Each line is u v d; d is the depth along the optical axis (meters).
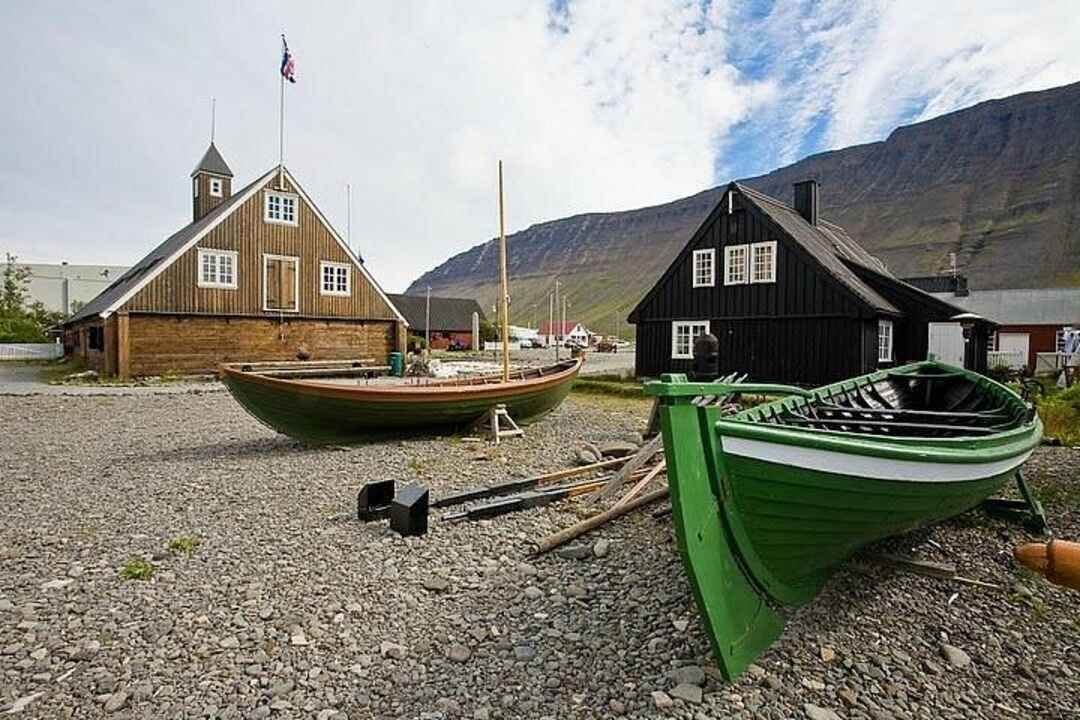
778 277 18.27
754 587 3.69
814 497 3.54
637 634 3.87
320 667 3.56
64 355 40.09
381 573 4.86
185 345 22.38
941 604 4.41
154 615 4.15
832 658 3.67
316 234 25.23
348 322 26.20
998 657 3.81
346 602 4.37
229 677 3.45
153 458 9.21
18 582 4.66
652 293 21.41
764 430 3.42
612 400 17.83
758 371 18.72
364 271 26.53
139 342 21.53
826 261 18.17
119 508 6.56
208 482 7.68
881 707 3.26
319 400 9.24
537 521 6.12
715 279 19.78
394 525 5.80
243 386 9.25
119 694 3.26
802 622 4.04
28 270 60.94
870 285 19.56
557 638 3.87
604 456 9.07
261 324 23.95
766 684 3.37
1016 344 34.62
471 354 47.03
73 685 3.35
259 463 8.82
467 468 8.47
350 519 6.20
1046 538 5.60
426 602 4.38
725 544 3.47
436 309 68.19
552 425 12.70
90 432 11.62
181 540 5.52
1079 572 1.60
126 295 21.16
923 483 3.70
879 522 3.83
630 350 67.81
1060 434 10.25
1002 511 6.05
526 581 4.71
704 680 3.38
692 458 3.28
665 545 5.30
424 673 3.51
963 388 7.98
